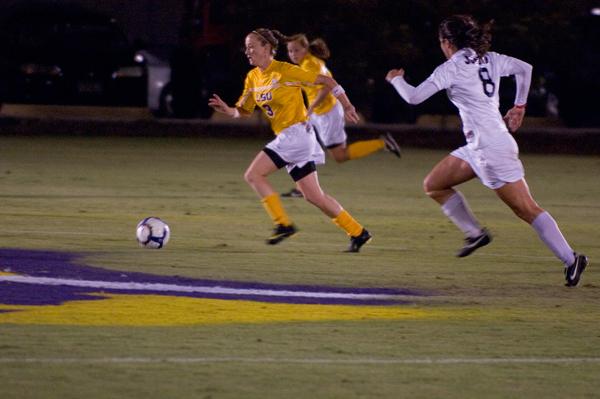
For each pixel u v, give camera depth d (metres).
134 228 47.06
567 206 60.91
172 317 29.78
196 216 51.81
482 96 36.28
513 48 106.56
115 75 103.75
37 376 23.52
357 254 42.06
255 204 57.22
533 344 27.66
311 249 42.91
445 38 36.69
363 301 32.81
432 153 95.44
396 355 26.16
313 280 36.06
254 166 42.28
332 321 29.78
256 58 41.56
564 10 108.12
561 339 28.30
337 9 105.44
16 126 105.12
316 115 58.84
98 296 32.31
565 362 25.92
